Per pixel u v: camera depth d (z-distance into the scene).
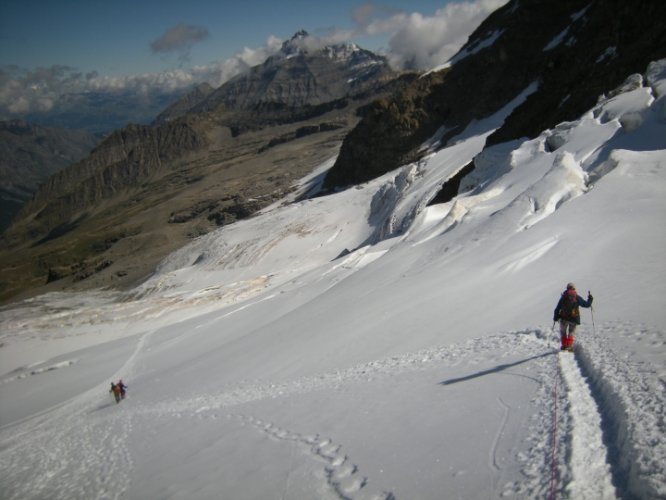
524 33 119.12
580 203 24.22
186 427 17.11
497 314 16.91
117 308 67.12
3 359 55.34
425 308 20.73
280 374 20.61
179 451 14.31
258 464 10.79
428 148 118.88
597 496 6.34
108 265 149.88
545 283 17.81
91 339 58.34
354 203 101.00
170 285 93.38
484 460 7.91
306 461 10.12
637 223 19.61
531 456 7.54
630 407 7.77
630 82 38.41
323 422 12.06
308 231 94.56
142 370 39.16
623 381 8.76
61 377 45.47
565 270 18.25
